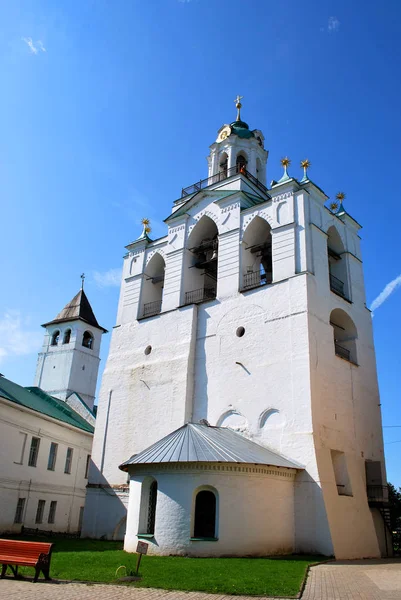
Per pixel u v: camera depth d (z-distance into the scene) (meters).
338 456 26.62
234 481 21.52
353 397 29.28
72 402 52.25
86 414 50.16
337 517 23.41
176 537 20.34
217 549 20.03
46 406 42.56
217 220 35.06
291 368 26.83
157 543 20.55
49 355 62.03
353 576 15.92
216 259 34.72
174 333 33.41
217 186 37.03
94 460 33.62
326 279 30.38
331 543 22.22
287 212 31.05
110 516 31.08
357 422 28.80
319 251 30.53
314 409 25.39
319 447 24.78
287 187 31.61
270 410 26.86
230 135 41.28
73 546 24.59
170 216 38.12
